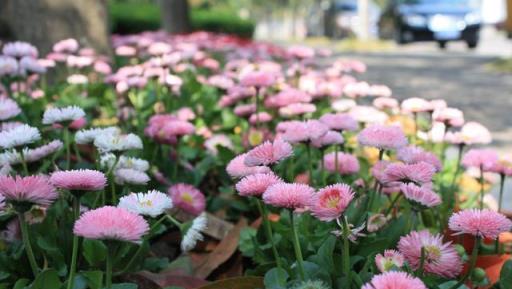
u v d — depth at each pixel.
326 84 1.81
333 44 11.83
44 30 2.46
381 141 0.96
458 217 0.81
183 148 1.56
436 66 6.68
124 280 0.99
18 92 1.80
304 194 0.78
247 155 0.89
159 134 1.38
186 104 1.97
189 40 3.45
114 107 1.95
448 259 0.81
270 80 1.48
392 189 1.16
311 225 1.07
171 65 2.00
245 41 3.78
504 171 1.16
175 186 1.15
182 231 1.04
